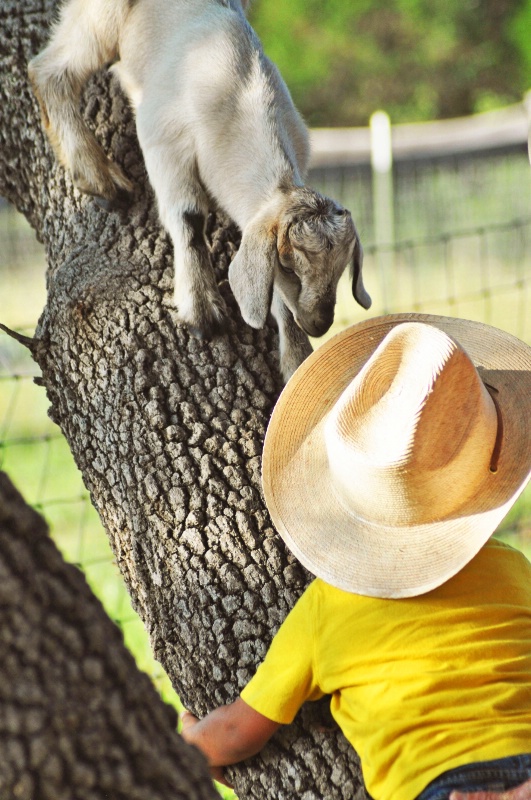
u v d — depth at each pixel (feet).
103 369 16.44
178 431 15.65
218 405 16.21
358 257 19.98
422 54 108.88
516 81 110.11
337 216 19.34
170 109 19.66
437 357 12.46
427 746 11.54
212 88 19.80
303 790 13.55
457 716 11.65
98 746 9.64
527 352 14.03
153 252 18.43
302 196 19.48
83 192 19.36
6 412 42.24
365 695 12.19
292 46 107.04
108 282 17.53
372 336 14.40
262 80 20.33
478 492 12.88
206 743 13.14
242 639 14.26
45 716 9.45
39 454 37.76
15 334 17.19
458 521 12.78
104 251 18.57
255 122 19.94
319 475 13.79
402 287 59.31
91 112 20.49
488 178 71.10
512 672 11.98
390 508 12.80
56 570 10.05
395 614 12.43
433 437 12.38
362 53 107.96
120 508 15.69
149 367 16.39
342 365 14.26
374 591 12.62
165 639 14.78
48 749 9.39
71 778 9.45
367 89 109.40
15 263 64.44
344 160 68.33
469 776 11.23
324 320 19.12
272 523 14.99
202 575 14.62
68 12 20.44
